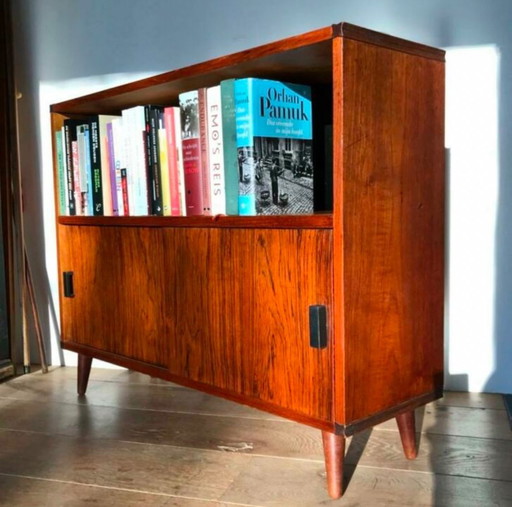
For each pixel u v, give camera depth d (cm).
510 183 157
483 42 157
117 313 156
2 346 196
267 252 117
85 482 121
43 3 199
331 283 107
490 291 162
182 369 139
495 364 163
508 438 136
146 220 144
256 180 124
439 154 122
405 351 118
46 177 203
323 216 107
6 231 196
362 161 107
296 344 114
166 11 185
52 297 207
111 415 157
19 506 112
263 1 174
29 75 203
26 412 161
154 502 112
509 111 156
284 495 114
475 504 108
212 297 130
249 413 157
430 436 138
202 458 130
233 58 122
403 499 111
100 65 194
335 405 108
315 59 118
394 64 111
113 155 157
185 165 139
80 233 166
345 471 122
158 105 157
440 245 125
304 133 133
